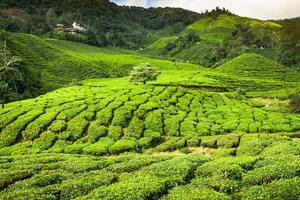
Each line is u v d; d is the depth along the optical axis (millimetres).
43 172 31953
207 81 134750
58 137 65062
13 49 184250
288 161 27859
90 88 106438
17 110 75188
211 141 59656
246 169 29000
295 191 22422
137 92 93125
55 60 199875
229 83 157250
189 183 27375
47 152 58938
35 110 75312
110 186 25922
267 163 28891
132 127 69125
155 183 25750
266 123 78812
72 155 45406
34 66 179000
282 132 71750
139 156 39312
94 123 70250
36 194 25625
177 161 32594
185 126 71875
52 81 161000
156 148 59250
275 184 23734
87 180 28125
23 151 59625
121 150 58656
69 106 77125
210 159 33625
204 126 72938
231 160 30734
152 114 75250
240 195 23703
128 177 28406
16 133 65750
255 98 131625
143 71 119562
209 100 97938
